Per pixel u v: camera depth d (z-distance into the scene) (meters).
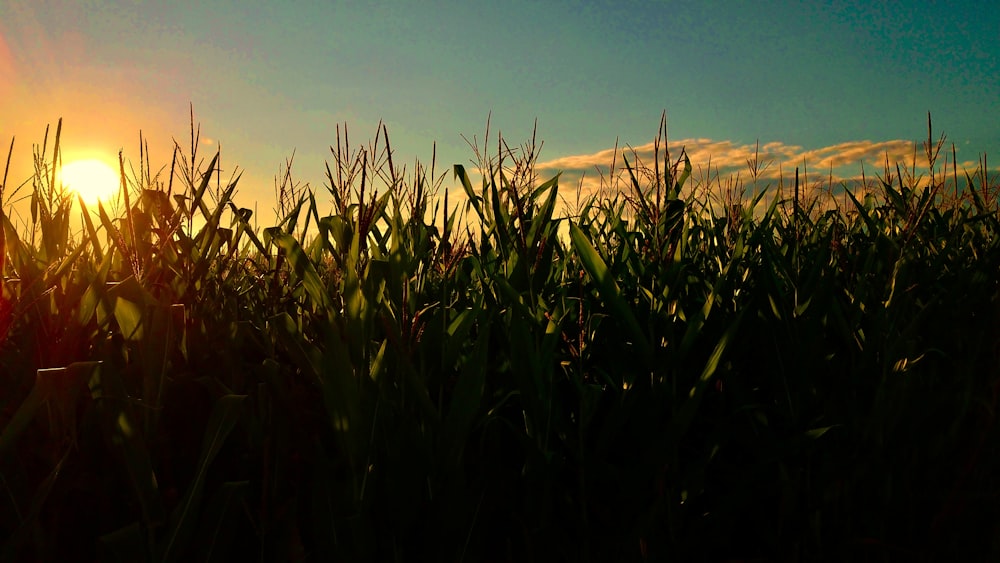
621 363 1.91
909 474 1.97
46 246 2.27
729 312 2.38
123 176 1.91
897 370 2.01
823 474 1.88
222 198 2.19
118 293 1.81
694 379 2.21
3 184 1.60
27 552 1.53
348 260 1.65
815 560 1.82
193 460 1.81
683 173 2.68
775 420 2.22
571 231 1.76
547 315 2.00
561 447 1.92
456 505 1.54
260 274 2.53
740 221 2.71
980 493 1.86
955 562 1.82
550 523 1.66
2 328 1.81
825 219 3.45
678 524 1.75
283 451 1.71
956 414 2.16
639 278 2.30
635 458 1.91
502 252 2.37
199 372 2.04
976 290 2.51
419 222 2.13
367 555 1.45
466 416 1.54
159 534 1.45
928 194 2.36
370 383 1.50
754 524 1.98
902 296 2.21
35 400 1.28
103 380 1.35
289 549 1.49
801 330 2.08
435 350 1.75
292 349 1.62
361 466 1.46
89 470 1.65
